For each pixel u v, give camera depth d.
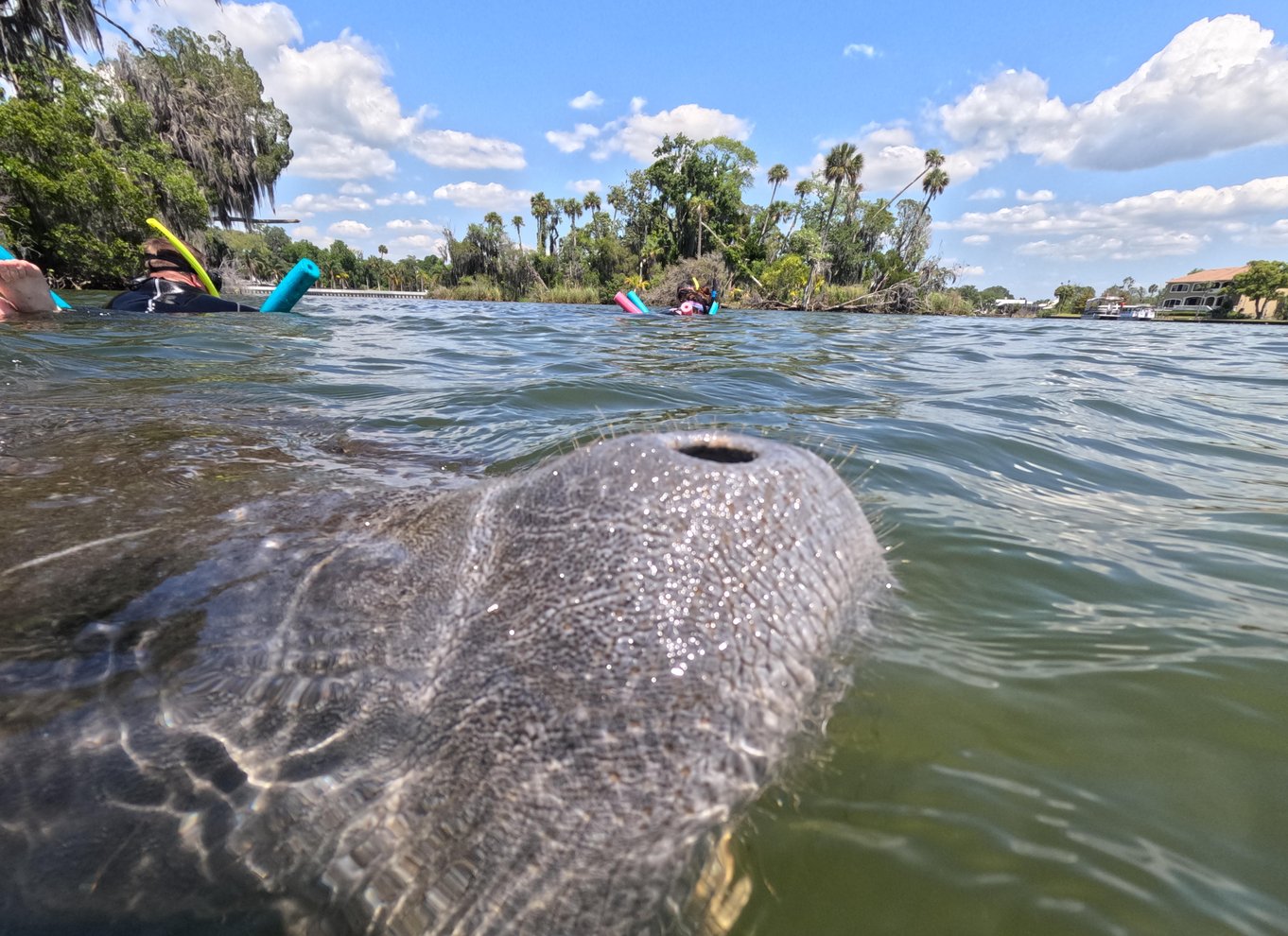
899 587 2.06
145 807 1.11
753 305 42.56
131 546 1.73
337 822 1.09
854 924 1.10
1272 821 1.32
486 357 7.98
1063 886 1.16
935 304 44.81
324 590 1.44
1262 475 4.07
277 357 6.79
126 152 23.34
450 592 1.28
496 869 1.01
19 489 2.11
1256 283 69.38
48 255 20.05
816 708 1.26
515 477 1.47
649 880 1.01
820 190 54.53
